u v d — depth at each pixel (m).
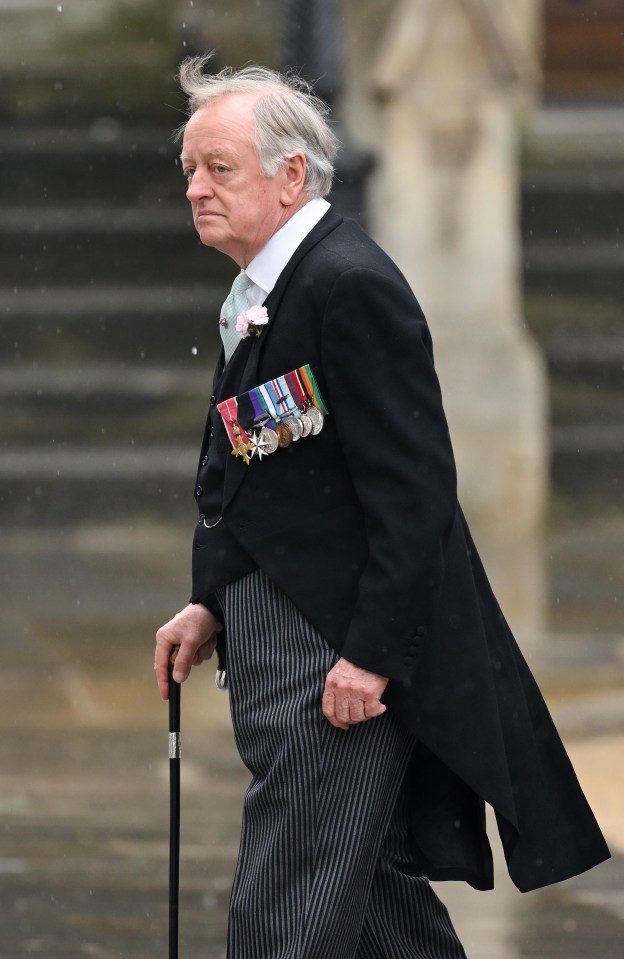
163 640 11.05
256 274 10.35
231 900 10.17
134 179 51.88
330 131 10.60
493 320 43.03
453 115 42.31
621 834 19.39
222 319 10.66
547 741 10.92
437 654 10.07
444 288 42.78
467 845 10.85
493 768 10.12
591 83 59.19
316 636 10.01
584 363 47.72
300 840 9.90
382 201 42.38
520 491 42.94
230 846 18.91
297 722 9.91
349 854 9.85
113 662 28.52
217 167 10.27
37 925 16.03
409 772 10.90
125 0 56.44
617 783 21.41
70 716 25.12
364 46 42.94
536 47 55.12
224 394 10.49
